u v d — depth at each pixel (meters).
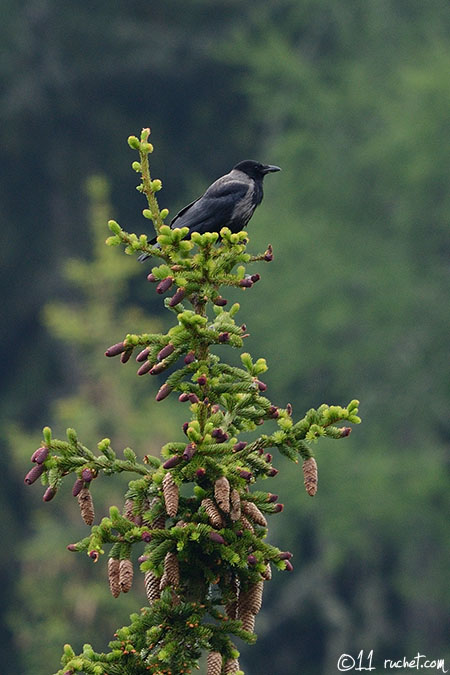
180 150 37.69
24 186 36.41
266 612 30.52
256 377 6.04
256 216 35.53
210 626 5.77
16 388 34.28
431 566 29.47
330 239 34.66
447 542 28.95
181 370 6.04
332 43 40.62
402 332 32.06
